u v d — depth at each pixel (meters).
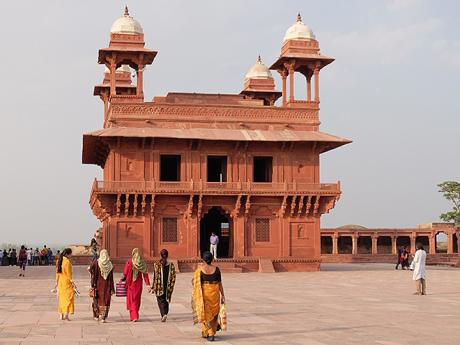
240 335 13.65
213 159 49.75
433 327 14.88
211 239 41.25
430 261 60.62
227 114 42.91
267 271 40.34
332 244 63.88
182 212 41.34
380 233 64.12
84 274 38.19
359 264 55.66
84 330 14.34
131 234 40.47
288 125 43.66
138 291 16.02
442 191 79.44
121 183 39.94
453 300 21.75
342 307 19.41
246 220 42.03
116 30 43.03
